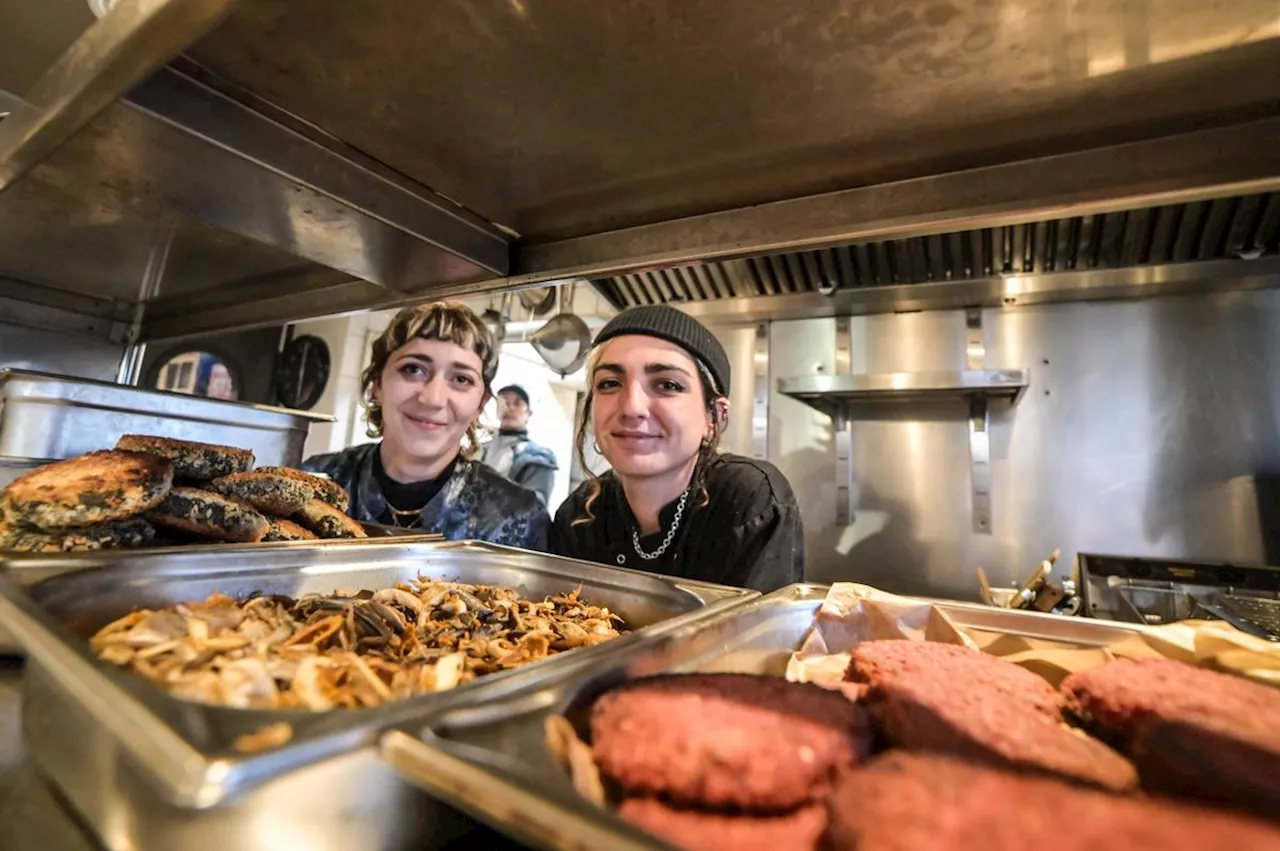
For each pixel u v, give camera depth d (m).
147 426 1.22
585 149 0.97
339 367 3.57
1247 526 1.93
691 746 0.39
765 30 0.68
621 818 0.27
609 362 1.17
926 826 0.31
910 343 2.41
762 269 2.29
